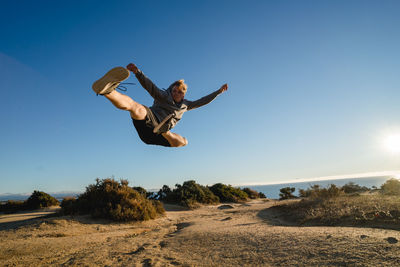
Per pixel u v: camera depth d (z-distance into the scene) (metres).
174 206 28.23
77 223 13.44
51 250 8.49
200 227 12.28
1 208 29.53
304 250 6.03
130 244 8.95
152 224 15.17
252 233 8.66
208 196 33.53
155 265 6.13
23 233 11.18
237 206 30.62
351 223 9.27
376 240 5.89
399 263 4.45
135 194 17.61
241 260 6.06
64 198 19.72
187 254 7.10
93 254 7.58
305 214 12.86
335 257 5.30
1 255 7.79
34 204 29.94
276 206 19.52
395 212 9.14
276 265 5.45
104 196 16.58
